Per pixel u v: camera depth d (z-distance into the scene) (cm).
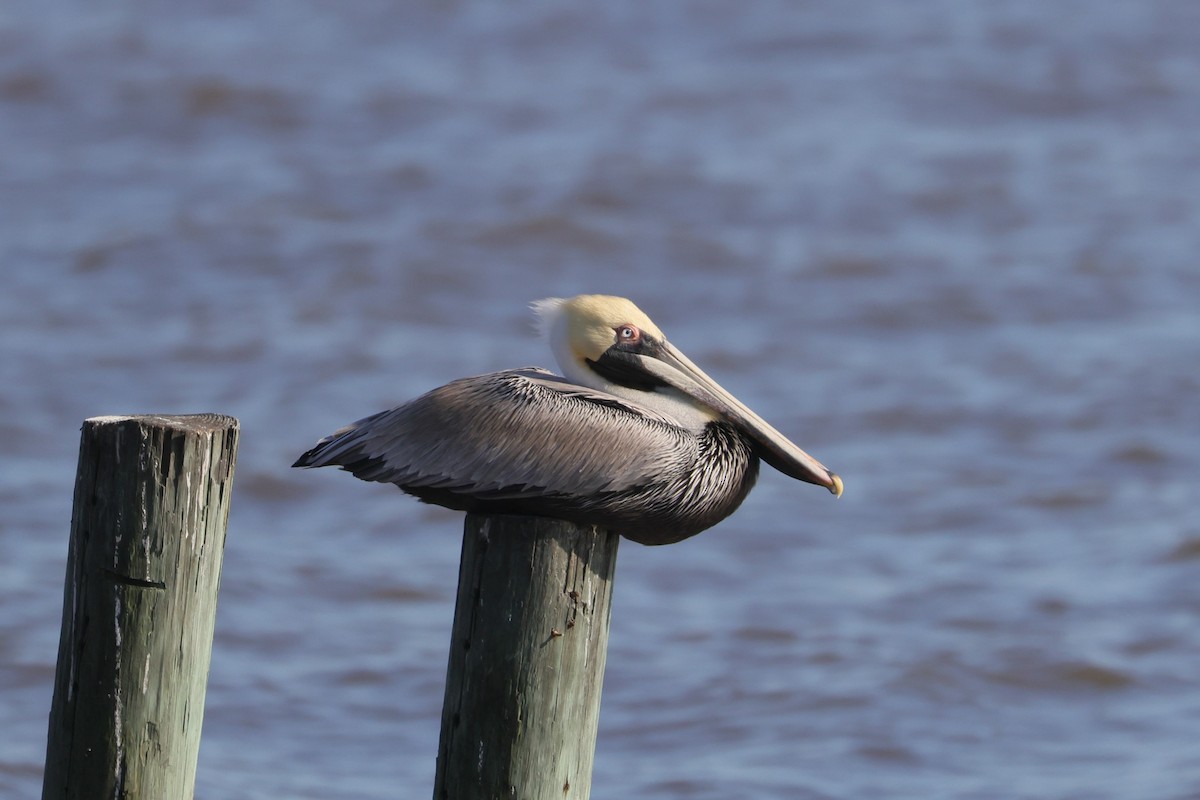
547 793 561
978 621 1356
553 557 555
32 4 3388
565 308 681
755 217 2484
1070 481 1680
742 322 2136
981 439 1789
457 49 3253
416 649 1291
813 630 1335
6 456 1662
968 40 3322
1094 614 1372
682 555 1509
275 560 1459
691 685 1230
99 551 569
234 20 3359
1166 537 1532
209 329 2044
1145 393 1902
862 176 2652
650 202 2517
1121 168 2725
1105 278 2283
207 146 2762
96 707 574
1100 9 3525
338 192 2544
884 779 1084
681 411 656
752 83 3092
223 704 1167
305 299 2153
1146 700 1224
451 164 2653
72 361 1925
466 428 607
